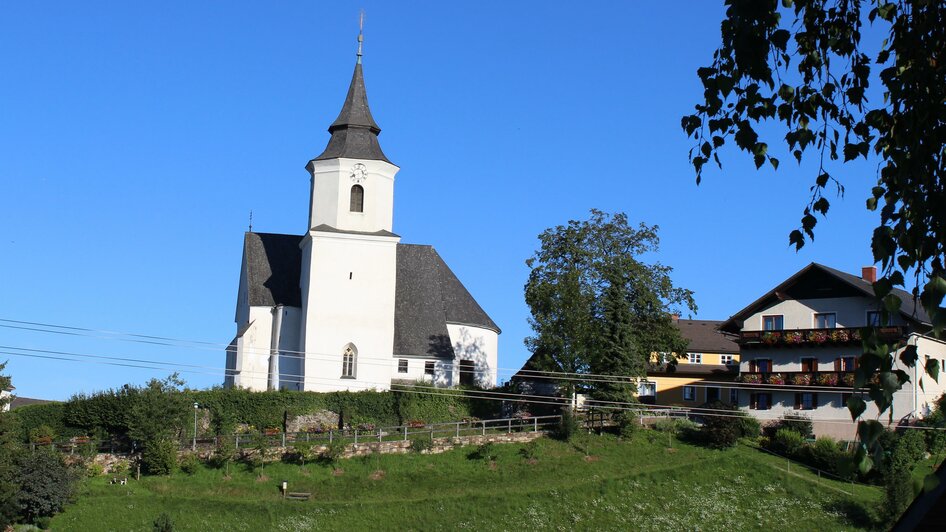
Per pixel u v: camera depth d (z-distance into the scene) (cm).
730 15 1270
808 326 8181
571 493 6700
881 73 1338
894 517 6144
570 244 8531
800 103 1400
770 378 8050
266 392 7794
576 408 7962
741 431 7644
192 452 7131
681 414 8312
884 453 1177
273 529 6297
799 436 7325
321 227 8450
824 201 1387
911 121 1258
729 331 8606
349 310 8381
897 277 1219
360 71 8912
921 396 7306
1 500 6119
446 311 9181
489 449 7312
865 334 1183
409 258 9369
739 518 6431
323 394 7900
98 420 7319
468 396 8144
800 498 6556
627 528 6359
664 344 8531
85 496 6544
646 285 8444
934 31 1267
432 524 6400
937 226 1207
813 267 8150
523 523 6412
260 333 8631
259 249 9056
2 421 6569
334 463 7156
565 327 8212
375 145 8700
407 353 8719
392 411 7969
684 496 6688
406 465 7175
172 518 6353
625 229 8612
